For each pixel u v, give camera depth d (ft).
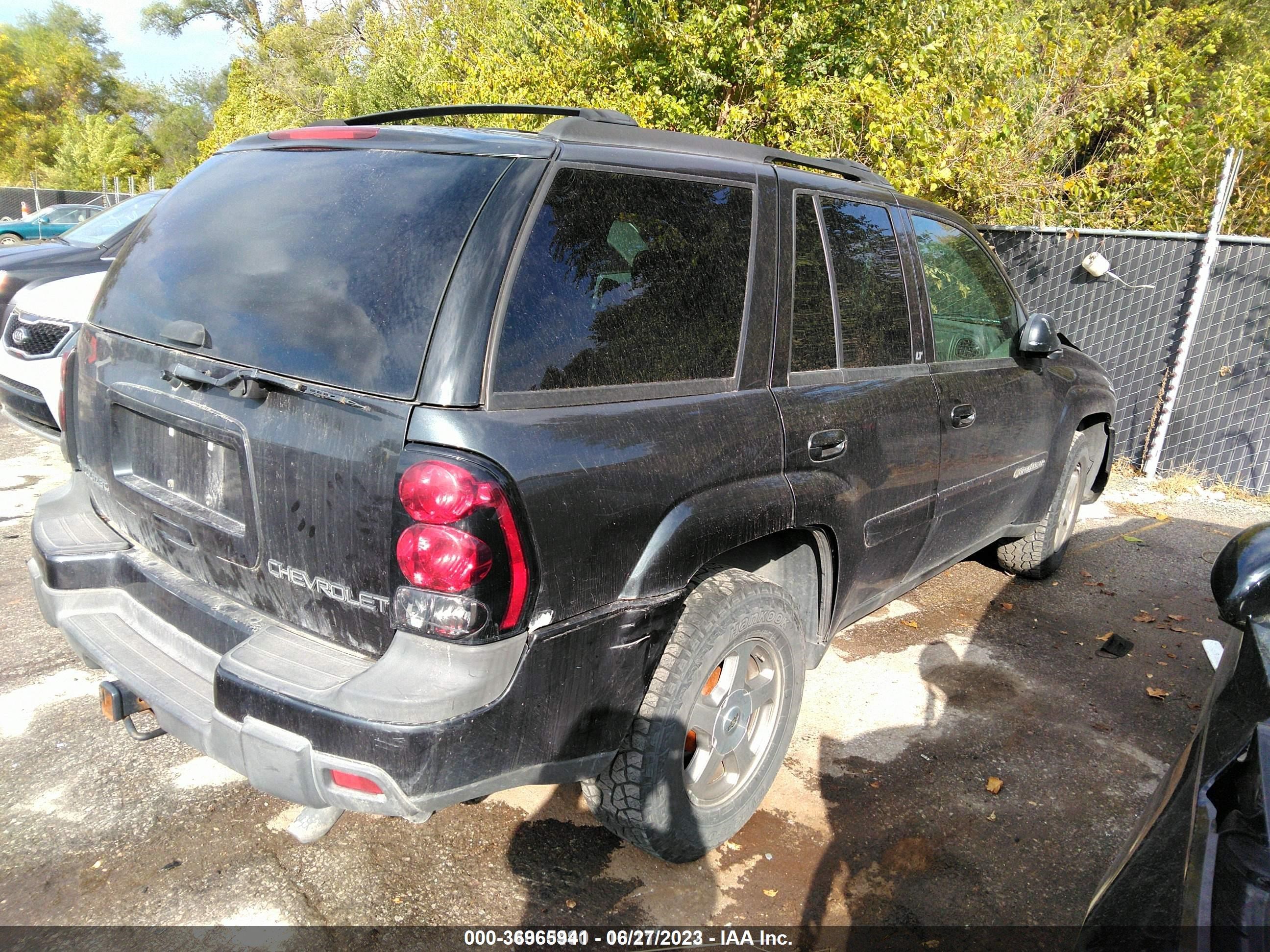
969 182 23.57
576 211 6.87
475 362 6.04
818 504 8.70
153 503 7.53
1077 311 24.20
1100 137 27.84
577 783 9.07
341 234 6.83
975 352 12.37
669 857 8.09
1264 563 6.59
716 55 26.04
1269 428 21.85
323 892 7.85
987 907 8.18
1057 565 16.51
